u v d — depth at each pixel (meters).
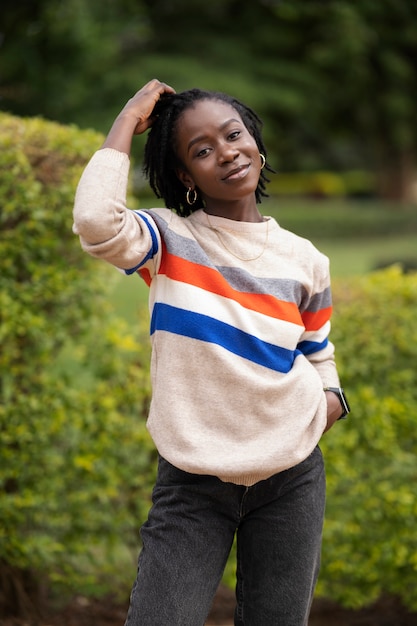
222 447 2.18
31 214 3.54
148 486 3.79
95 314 3.82
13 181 3.48
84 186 2.17
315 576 2.35
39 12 15.05
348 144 33.69
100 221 2.12
